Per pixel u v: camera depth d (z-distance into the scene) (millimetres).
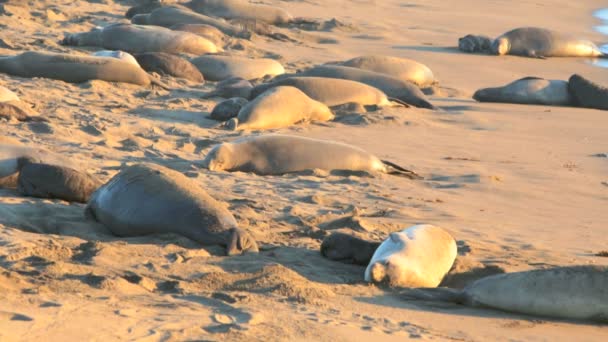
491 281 21438
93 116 46438
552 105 62281
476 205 34812
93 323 17172
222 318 18375
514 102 61969
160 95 55031
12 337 15938
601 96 61875
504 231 30891
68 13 87875
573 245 29453
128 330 16953
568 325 20609
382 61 66438
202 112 50875
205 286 21062
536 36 86750
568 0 132000
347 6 110500
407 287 22422
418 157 43406
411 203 34188
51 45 69875
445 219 31953
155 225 25547
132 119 47062
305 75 59219
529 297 20984
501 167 42250
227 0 93750
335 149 38594
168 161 38094
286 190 34562
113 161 37000
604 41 98625
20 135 39844
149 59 62062
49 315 17391
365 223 29438
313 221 29891
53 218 26797
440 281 23719
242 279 21641
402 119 52062
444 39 92500
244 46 77625
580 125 55062
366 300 21172
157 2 92562
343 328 18516
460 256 26375
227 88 55750
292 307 19875
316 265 24250
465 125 52969
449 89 66375
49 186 28938
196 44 73188
